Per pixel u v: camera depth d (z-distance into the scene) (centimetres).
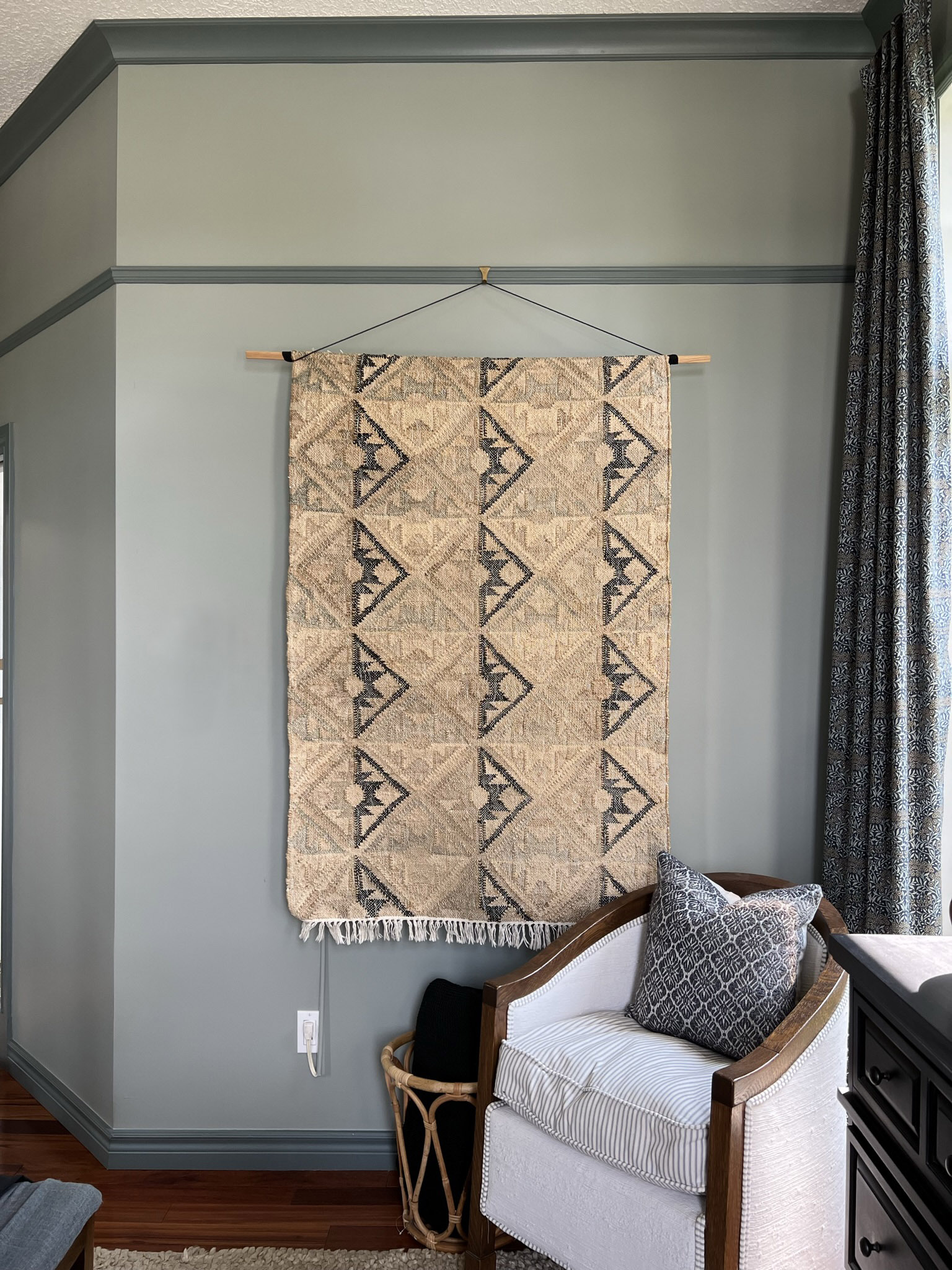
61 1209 127
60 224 248
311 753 215
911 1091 108
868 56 219
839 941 126
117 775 221
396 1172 218
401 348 221
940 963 118
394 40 219
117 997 220
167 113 223
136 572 222
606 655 213
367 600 214
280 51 221
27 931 263
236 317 222
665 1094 150
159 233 223
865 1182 125
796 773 220
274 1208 203
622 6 212
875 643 194
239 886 220
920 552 185
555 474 213
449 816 214
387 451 214
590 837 212
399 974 220
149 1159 218
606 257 221
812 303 219
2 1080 269
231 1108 220
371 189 222
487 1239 175
